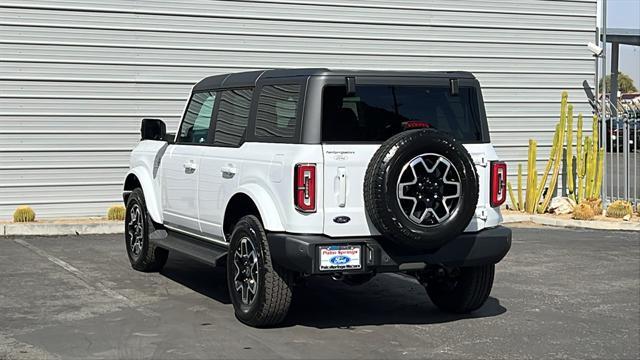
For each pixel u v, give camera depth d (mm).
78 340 6770
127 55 14062
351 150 6863
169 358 6281
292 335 7020
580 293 8922
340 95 6992
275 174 7016
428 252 7008
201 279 9438
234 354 6410
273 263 6977
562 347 6762
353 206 6844
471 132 7480
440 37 16188
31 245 11703
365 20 15594
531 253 11586
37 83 13562
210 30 14547
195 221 8484
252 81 7770
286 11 15023
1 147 13406
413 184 6656
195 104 8930
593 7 17406
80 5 13742
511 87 16812
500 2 16625
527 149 17016
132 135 14156
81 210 13922
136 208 9852
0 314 7645
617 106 17281
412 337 7023
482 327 7402
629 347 6777
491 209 7430
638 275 9961
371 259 6836
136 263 9805
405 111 7207
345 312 7938
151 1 14148
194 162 8469
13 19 13383
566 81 17266
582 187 16281
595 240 12930
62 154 13766
